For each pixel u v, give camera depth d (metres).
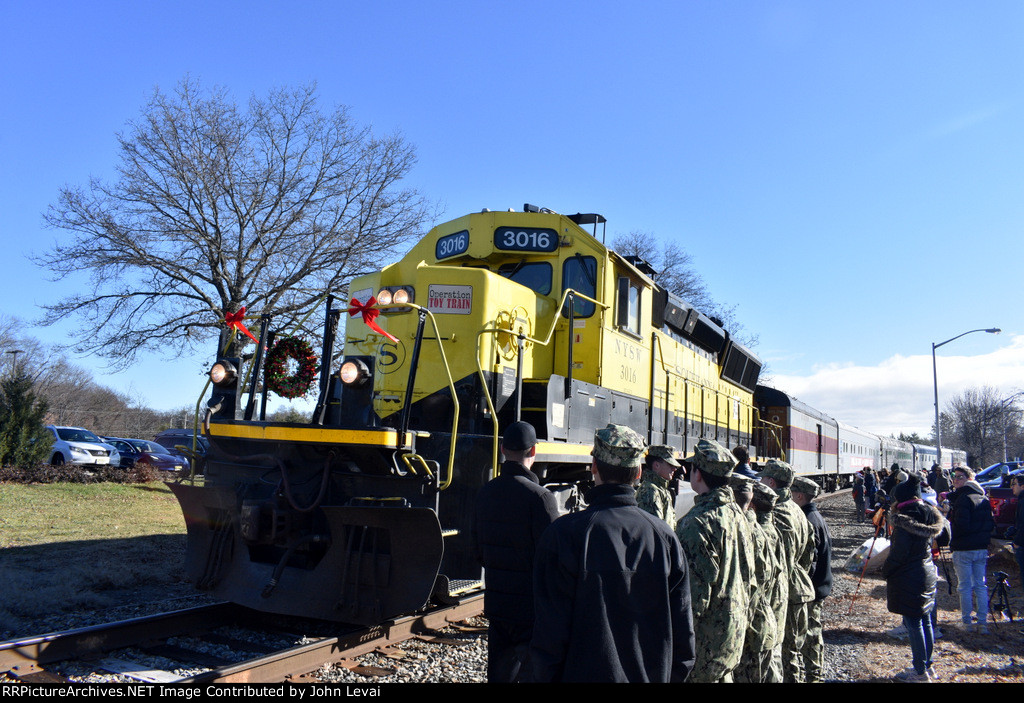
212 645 5.67
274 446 6.28
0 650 4.74
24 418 17.55
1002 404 60.09
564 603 2.70
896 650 7.04
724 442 14.10
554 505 4.01
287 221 19.20
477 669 5.25
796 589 4.76
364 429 5.63
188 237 17.98
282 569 5.86
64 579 7.53
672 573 2.83
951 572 12.34
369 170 20.03
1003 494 13.15
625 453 2.99
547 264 8.38
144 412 71.19
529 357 7.77
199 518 6.50
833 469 28.59
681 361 11.44
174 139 18.20
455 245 8.60
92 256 17.67
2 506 12.72
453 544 6.06
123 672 4.93
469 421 6.90
